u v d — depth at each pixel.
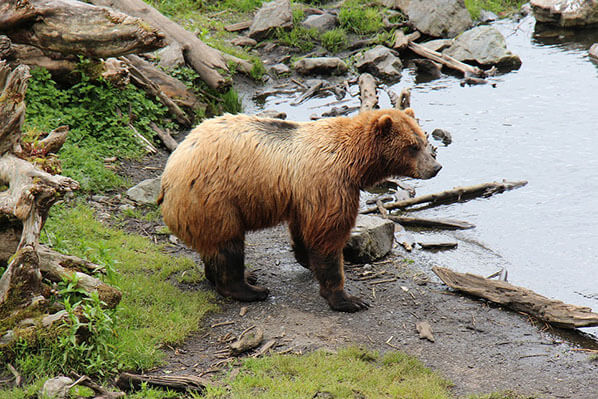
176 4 25.25
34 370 8.11
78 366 8.36
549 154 17.53
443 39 25.72
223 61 19.91
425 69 23.70
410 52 24.92
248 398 8.11
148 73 18.06
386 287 11.79
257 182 10.13
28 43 12.28
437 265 12.98
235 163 10.02
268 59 23.91
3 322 8.18
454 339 10.27
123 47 11.73
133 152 15.84
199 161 9.98
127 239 12.42
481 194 15.91
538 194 15.81
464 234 14.34
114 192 14.20
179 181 10.03
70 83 16.19
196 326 9.91
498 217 14.99
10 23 11.72
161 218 13.54
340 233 10.35
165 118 17.72
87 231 12.27
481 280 11.68
